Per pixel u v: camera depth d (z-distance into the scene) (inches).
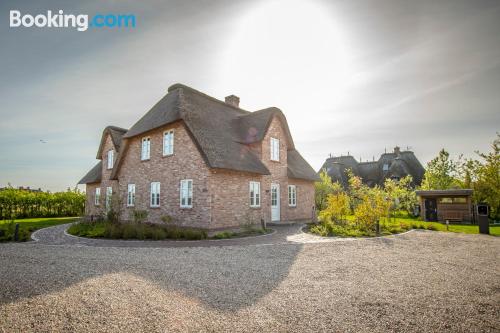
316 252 347.9
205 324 148.3
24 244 406.6
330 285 216.2
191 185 566.9
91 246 385.7
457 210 853.8
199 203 545.3
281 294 194.9
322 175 1248.8
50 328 143.3
